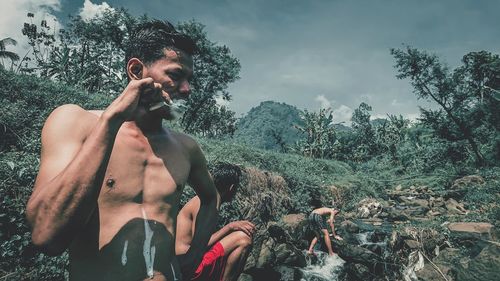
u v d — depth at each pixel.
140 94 0.85
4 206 4.24
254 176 9.21
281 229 7.64
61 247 0.77
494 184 16.12
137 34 1.05
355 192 16.31
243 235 2.59
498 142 23.48
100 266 0.88
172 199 1.05
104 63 28.09
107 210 0.91
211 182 1.57
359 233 9.69
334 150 32.50
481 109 24.47
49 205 0.72
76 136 0.93
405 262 7.36
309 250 7.59
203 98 31.11
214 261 2.47
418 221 11.55
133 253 0.90
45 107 10.62
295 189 11.91
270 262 6.45
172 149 1.15
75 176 0.72
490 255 5.93
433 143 28.91
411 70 25.47
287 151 34.69
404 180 21.73
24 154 6.65
